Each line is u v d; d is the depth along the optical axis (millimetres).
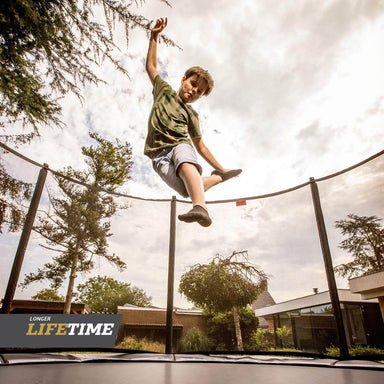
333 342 1745
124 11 1391
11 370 966
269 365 1432
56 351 1690
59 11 1322
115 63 1659
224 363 1516
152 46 1296
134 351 1910
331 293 1845
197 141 1232
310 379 857
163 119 1074
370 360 1557
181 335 2070
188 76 1221
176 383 736
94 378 807
